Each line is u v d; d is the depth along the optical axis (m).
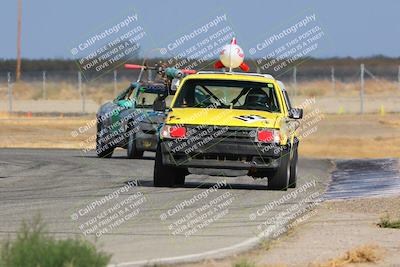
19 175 54.12
